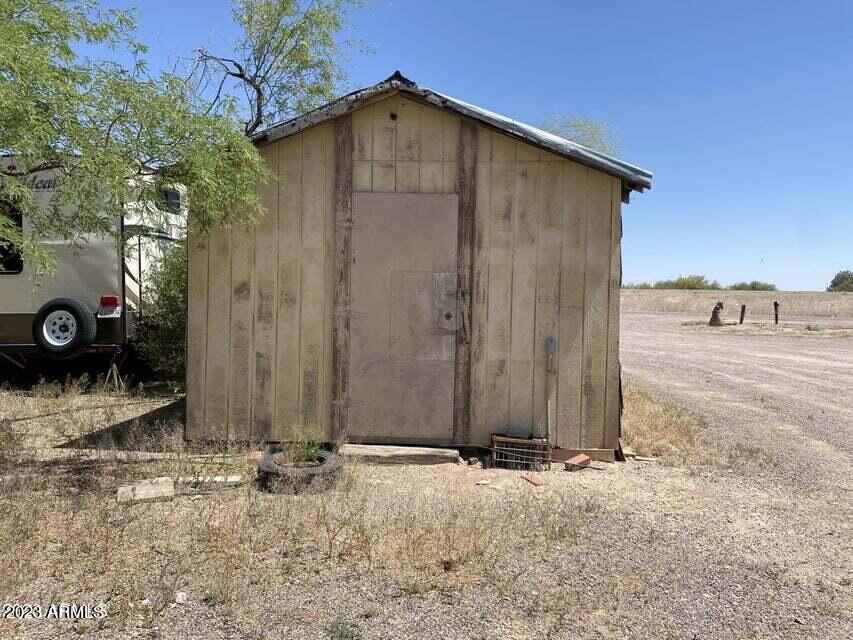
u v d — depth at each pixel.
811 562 4.13
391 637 3.04
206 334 6.58
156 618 3.15
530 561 3.93
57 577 3.54
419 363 6.48
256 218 6.45
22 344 9.61
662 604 3.46
